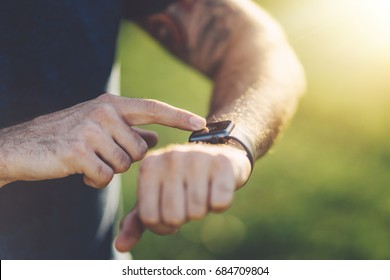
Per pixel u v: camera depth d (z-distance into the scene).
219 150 1.35
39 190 1.90
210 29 2.23
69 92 1.88
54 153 1.44
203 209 1.23
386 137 4.62
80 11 1.85
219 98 1.98
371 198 4.07
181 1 2.25
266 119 1.83
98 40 1.91
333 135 4.66
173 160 1.25
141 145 1.47
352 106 4.93
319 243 3.75
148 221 1.25
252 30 2.21
